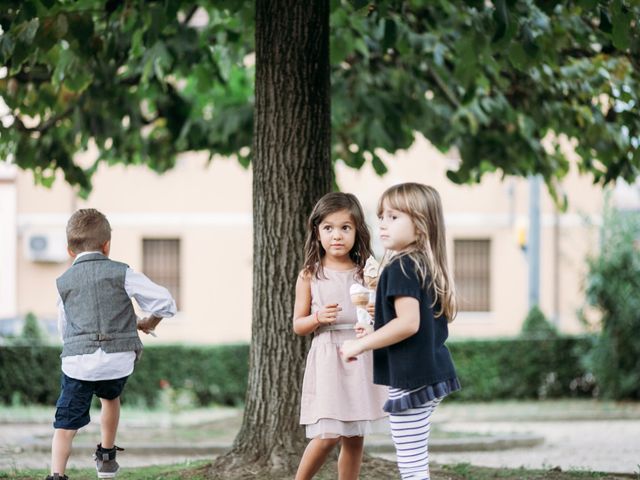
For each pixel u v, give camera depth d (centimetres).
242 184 4584
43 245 4453
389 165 4584
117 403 1069
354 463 963
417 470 839
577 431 2550
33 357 3197
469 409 3169
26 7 1224
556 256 4538
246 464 1169
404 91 2062
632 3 1230
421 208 856
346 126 2131
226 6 1539
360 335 895
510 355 3431
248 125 2162
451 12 1723
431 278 842
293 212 1194
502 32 1106
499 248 4578
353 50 1966
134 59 1823
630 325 3216
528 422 2875
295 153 1198
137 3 1504
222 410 3216
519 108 1933
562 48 1595
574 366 3438
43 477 1182
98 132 2014
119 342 1027
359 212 957
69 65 1469
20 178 4466
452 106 2120
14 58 1280
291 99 1203
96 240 1070
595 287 3244
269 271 1194
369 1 1113
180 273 4584
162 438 2134
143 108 2531
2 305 4478
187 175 4575
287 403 1180
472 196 4591
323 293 954
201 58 1798
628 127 1577
